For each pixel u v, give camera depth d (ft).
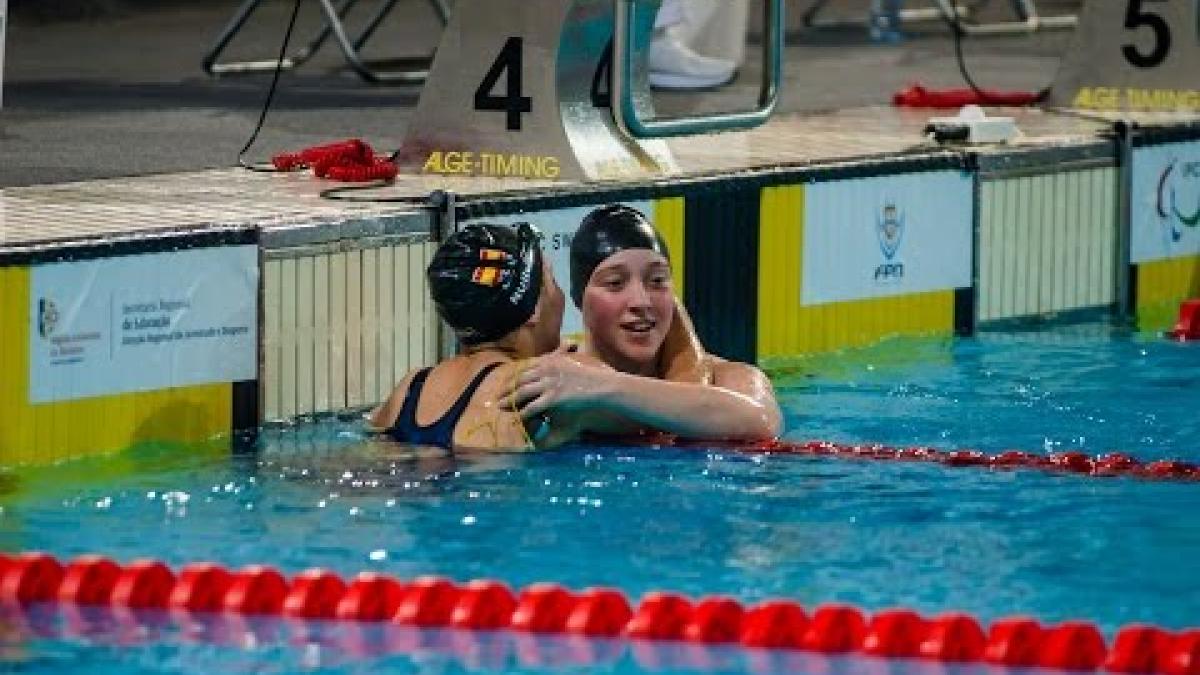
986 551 44.73
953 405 59.16
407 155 67.82
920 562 43.93
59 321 52.75
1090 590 42.24
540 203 62.59
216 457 53.11
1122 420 57.26
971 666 38.58
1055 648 38.68
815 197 68.74
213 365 55.98
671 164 67.36
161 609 41.42
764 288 67.56
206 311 55.72
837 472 51.03
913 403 59.52
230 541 45.27
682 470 51.03
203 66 97.81
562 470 50.88
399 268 60.08
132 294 54.19
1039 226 74.90
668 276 54.19
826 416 57.57
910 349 69.05
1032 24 120.16
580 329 63.46
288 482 50.21
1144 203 78.02
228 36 97.35
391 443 53.93
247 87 94.02
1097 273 76.89
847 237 69.67
